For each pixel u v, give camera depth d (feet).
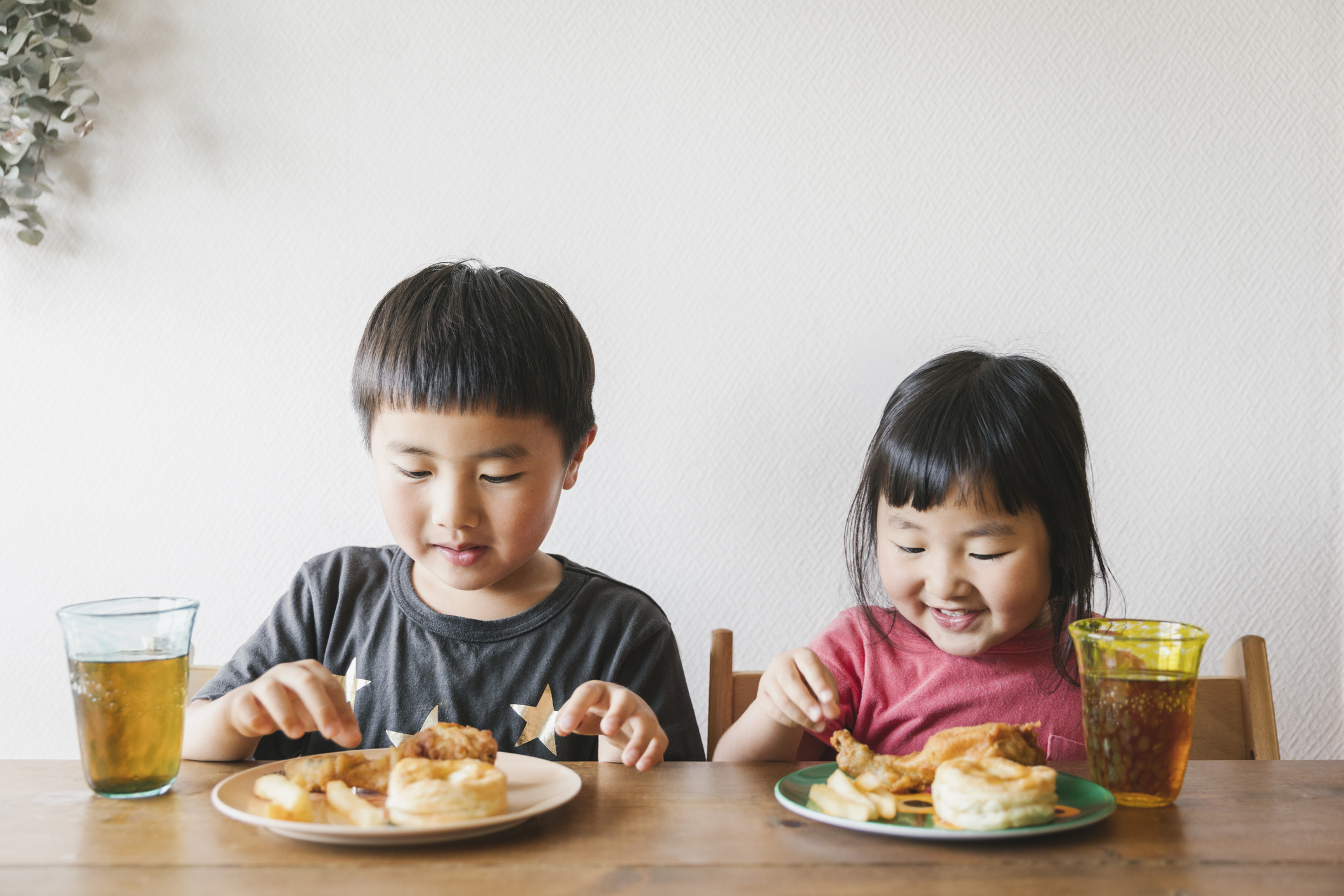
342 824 1.95
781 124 4.17
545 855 1.83
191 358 4.16
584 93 4.17
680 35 4.16
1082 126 4.16
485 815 1.92
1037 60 4.17
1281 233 4.17
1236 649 3.22
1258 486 4.17
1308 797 2.24
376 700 3.25
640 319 4.17
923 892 1.66
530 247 4.17
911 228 4.17
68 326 4.13
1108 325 4.17
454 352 2.77
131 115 4.13
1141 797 2.15
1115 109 4.16
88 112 4.10
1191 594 4.17
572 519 4.18
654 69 4.17
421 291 3.00
